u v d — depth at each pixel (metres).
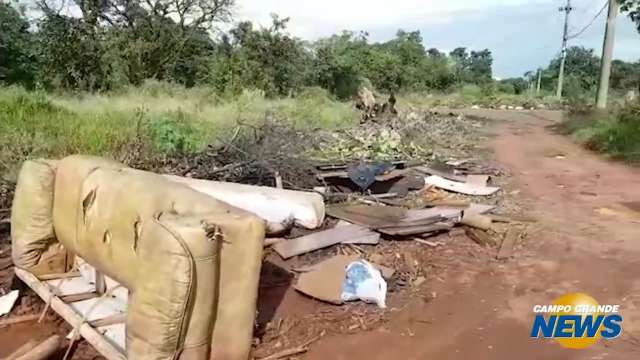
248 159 8.92
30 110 12.62
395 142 12.87
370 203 8.43
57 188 4.81
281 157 9.09
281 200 6.34
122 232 3.93
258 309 4.97
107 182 4.25
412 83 47.03
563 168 12.17
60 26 26.91
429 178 9.98
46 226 4.92
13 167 7.83
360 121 17.62
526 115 31.14
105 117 12.27
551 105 40.25
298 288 5.27
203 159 9.40
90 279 4.93
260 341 4.51
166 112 14.52
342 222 7.17
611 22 20.12
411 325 4.85
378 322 4.88
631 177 11.12
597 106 20.19
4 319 4.72
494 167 11.90
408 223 7.07
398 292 5.46
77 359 4.14
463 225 7.25
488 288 5.60
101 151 9.26
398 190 9.31
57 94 22.05
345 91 38.78
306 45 38.81
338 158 11.36
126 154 9.21
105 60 27.08
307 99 24.91
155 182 4.12
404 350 4.45
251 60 28.30
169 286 3.38
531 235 7.12
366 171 9.30
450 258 6.32
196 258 3.44
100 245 4.16
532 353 4.39
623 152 13.45
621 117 15.59
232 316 3.74
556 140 17.64
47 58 26.31
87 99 19.84
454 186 9.66
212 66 27.98
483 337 4.65
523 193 9.59
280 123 12.12
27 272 4.95
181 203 3.90
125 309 4.47
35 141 9.12
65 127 10.49
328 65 38.88
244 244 3.71
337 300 5.12
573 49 61.16
